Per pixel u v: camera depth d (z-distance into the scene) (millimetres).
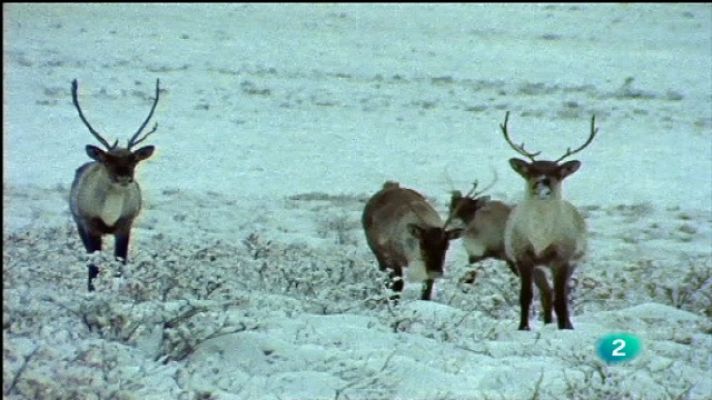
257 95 87438
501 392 21750
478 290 32594
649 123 80750
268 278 29906
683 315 30438
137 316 23906
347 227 48875
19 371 19250
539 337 26766
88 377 19703
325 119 80000
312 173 64625
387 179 63906
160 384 20656
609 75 97125
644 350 25891
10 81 87375
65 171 62469
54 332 22125
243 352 23047
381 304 28594
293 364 22781
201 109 81688
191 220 48812
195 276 27031
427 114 82625
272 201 55344
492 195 58688
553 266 30219
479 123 80312
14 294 24594
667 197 60250
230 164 65750
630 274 35781
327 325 25797
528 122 80500
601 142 74875
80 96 83938
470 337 26688
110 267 26984
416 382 22234
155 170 63031
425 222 34688
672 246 47281
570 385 21688
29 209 49281
